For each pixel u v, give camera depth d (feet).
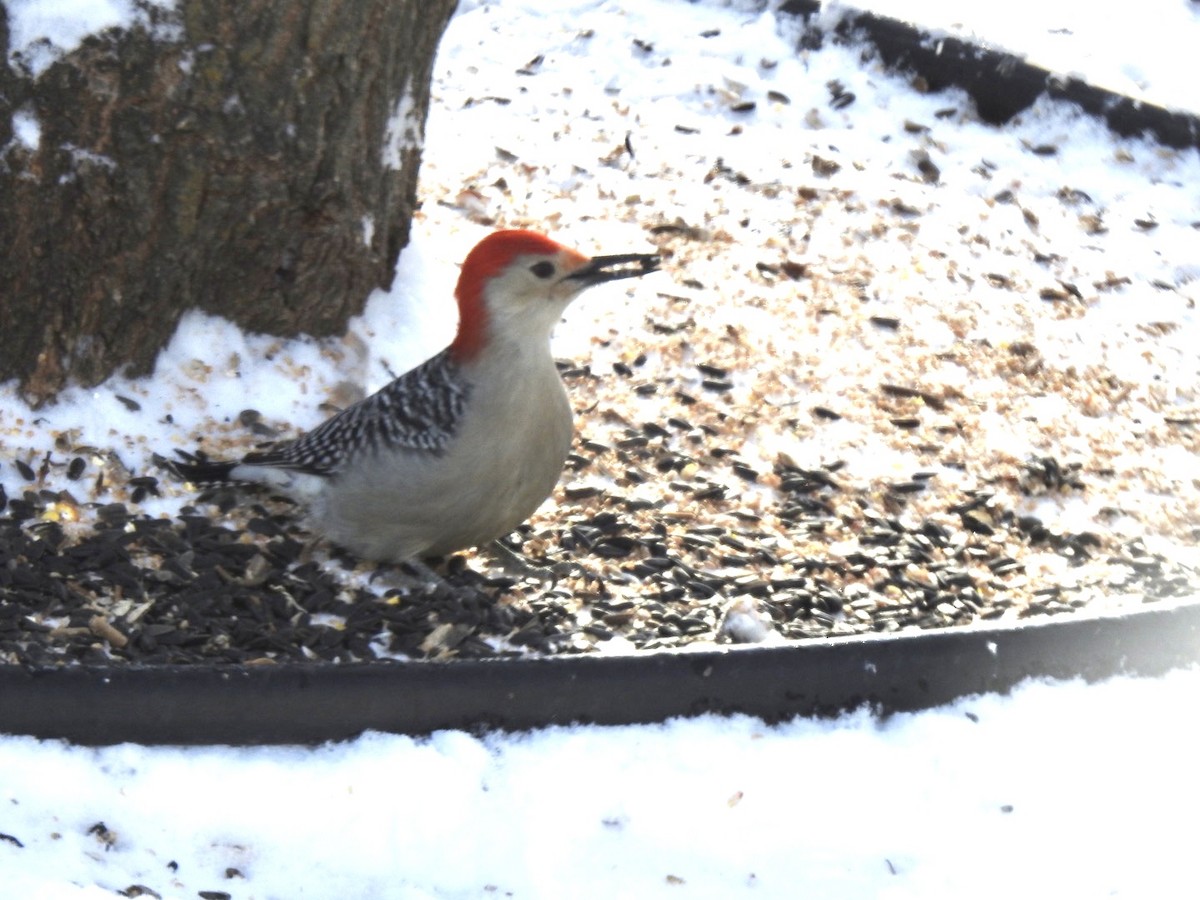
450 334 43.55
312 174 39.65
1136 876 28.68
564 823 28.99
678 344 45.73
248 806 28.43
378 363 42.06
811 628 35.40
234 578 34.83
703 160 55.01
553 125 56.18
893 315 48.47
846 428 43.42
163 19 36.63
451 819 28.73
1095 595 37.58
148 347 39.45
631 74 59.62
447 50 60.70
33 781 28.09
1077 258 52.85
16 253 37.35
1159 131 58.75
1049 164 57.62
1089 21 68.18
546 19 63.10
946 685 32.65
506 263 32.81
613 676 30.96
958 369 46.55
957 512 40.55
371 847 28.07
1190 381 47.57
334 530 35.12
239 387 40.19
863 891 28.14
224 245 39.65
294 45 38.22
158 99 37.14
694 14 63.57
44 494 36.22
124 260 38.17
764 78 60.29
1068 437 44.27
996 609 36.73
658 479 40.55
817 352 46.32
